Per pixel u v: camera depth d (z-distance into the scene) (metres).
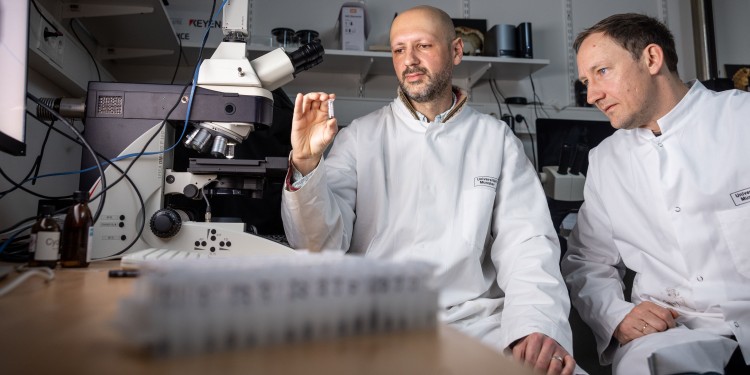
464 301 1.45
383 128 1.66
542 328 1.14
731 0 3.47
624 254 1.64
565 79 3.23
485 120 1.71
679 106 1.54
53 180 1.86
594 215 1.75
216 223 1.17
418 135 1.60
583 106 3.11
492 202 1.53
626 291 1.83
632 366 1.28
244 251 1.13
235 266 0.44
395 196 1.55
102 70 2.41
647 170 1.56
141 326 0.36
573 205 2.51
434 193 1.52
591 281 1.63
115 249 1.15
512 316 1.23
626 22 1.54
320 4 3.02
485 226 1.50
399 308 0.44
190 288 0.37
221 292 0.37
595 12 3.32
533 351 1.08
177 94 1.25
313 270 0.42
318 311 0.41
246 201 1.92
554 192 2.51
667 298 1.52
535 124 2.83
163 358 0.35
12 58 1.00
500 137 1.66
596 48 1.55
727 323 1.36
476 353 0.39
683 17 3.43
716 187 1.43
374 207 1.56
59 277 0.80
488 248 1.60
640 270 1.60
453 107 1.68
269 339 0.39
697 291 1.44
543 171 2.60
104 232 1.15
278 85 1.37
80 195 0.99
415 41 1.64
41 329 0.44
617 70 1.53
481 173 1.56
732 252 1.41
